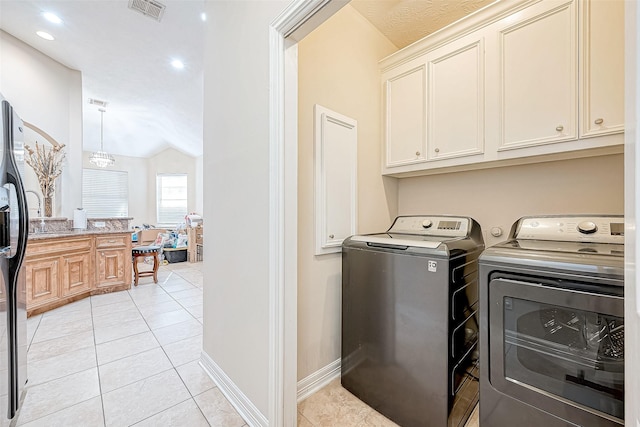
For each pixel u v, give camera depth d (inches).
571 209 66.5
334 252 74.0
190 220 252.2
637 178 17.7
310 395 67.6
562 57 56.3
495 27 64.9
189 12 108.6
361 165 82.4
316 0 43.9
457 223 71.5
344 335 69.5
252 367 58.3
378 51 87.9
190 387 69.4
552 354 40.1
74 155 157.1
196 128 223.0
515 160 65.8
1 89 125.2
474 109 68.4
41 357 82.7
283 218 52.3
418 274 55.4
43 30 122.4
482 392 45.8
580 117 54.5
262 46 55.3
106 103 202.2
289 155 53.2
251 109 58.5
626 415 21.9
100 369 76.7
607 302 35.2
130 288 157.6
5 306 53.3
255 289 57.6
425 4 76.4
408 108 81.5
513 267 42.6
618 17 51.2
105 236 147.9
